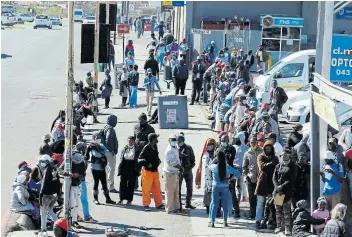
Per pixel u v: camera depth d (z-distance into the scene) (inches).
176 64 2084.2
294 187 1028.5
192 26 2923.2
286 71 1967.3
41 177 1094.4
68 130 1037.2
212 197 1058.1
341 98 855.7
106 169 1249.4
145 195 1168.2
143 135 1245.1
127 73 2108.8
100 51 1427.2
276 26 2822.3
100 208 1161.4
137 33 4549.7
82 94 1817.2
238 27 2856.8
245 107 1440.7
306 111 1765.5
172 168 1134.4
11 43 4165.8
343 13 2728.8
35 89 2472.9
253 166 1065.5
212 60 2432.3
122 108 2092.8
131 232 1038.4
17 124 1855.3
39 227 1072.2
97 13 1599.4
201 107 2079.2
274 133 1119.0
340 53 983.6
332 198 991.0
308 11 2871.6
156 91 2333.9
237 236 1015.6
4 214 1102.4
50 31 5378.9
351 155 1038.4
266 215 1046.4
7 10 6619.1
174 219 1108.5
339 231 850.1
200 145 1582.2
